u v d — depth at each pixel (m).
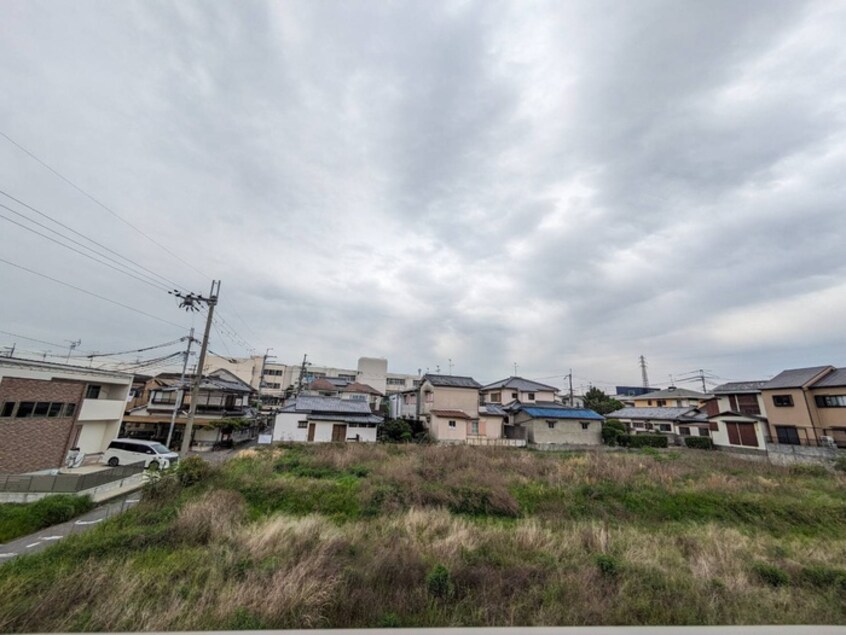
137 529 8.16
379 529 8.79
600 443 29.28
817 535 10.52
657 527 10.77
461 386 31.89
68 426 17.45
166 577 5.41
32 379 15.74
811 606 5.35
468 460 17.38
